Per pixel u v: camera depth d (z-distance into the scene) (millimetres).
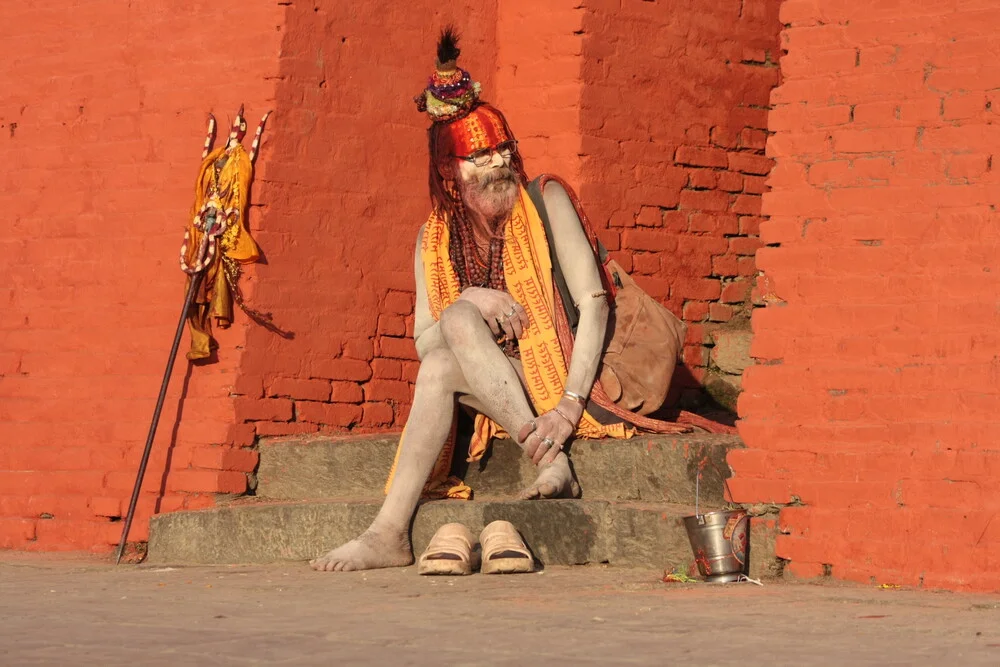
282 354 12023
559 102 12773
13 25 13398
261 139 12008
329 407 12289
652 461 10203
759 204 13773
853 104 9352
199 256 11797
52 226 12930
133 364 12258
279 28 12086
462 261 11031
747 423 9430
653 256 13047
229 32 12289
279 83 12062
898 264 9086
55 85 13109
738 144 13672
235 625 6883
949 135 9016
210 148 12188
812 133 9477
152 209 12406
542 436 10359
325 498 11336
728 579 8883
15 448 12695
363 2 12570
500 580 8992
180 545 11078
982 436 8586
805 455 9164
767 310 9500
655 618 7027
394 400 12703
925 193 9047
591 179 12680
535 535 9734
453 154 10945
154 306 12242
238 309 11883
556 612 7309
